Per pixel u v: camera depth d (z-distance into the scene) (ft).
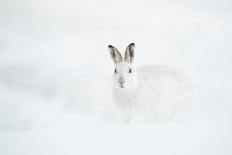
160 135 59.67
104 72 223.71
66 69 229.04
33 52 269.64
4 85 193.77
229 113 92.07
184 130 62.08
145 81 100.94
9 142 57.88
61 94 174.70
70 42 301.22
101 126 67.77
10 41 298.56
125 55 102.27
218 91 165.48
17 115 144.15
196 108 105.40
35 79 205.26
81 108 150.51
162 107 101.60
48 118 139.33
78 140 57.98
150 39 303.48
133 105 101.19
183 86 102.94
